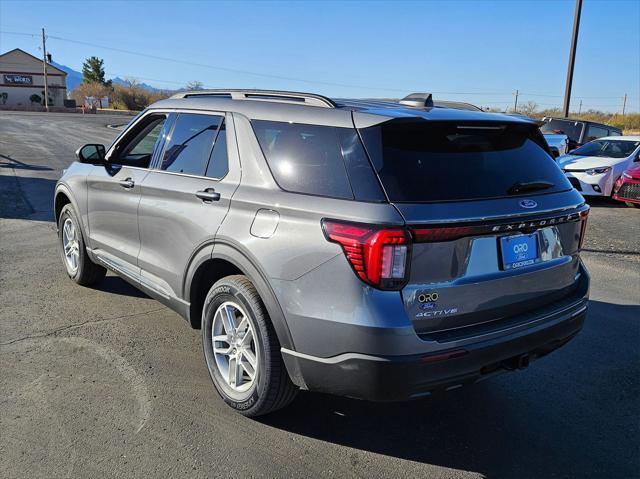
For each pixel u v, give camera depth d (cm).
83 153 491
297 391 330
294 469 300
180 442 318
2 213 923
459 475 302
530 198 316
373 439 332
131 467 295
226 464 301
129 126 485
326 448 321
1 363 403
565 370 434
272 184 322
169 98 453
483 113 339
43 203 1023
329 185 295
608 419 363
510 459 318
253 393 329
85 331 466
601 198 1369
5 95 8781
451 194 289
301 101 341
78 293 557
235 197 338
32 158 1747
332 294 280
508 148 338
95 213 503
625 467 312
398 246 266
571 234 350
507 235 304
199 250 362
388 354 268
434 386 280
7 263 650
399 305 269
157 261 415
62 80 9119
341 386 285
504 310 310
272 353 316
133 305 530
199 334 469
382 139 293
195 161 389
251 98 374
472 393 395
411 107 336
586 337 498
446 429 347
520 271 312
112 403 355
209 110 391
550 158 361
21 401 353
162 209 401
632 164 1270
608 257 795
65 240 587
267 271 306
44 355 419
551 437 341
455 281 284
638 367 440
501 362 307
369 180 282
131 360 416
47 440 314
